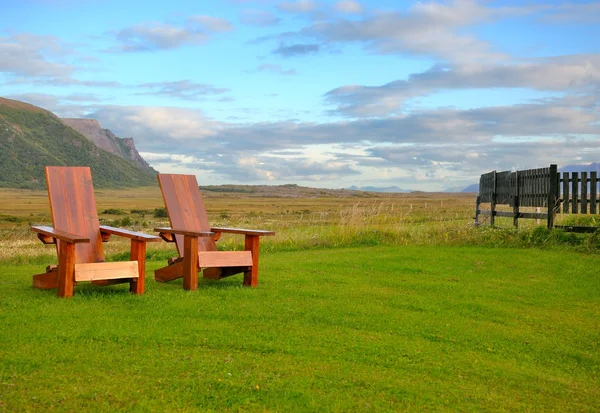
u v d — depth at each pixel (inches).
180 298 292.4
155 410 152.4
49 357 189.9
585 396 174.6
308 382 175.9
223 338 218.2
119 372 178.9
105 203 5684.1
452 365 198.8
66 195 331.0
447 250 518.9
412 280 365.7
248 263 332.5
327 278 367.6
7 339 208.7
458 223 719.1
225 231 352.5
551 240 535.5
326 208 3422.7
